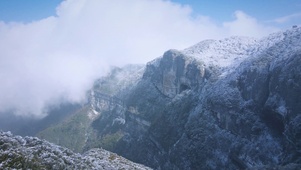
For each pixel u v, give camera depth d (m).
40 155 51.81
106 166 68.75
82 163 58.69
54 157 52.78
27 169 45.69
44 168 48.03
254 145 134.75
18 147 51.50
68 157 56.69
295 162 105.81
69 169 52.19
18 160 46.81
